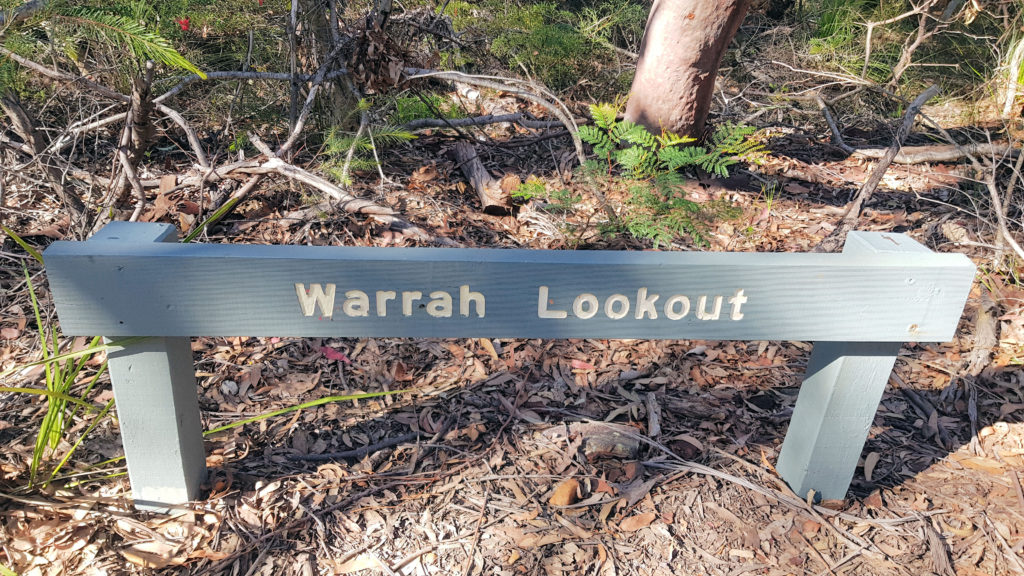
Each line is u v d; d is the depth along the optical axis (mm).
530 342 3322
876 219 4457
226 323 2018
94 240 1984
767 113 6105
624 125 3992
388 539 2344
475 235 3980
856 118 6055
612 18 6988
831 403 2332
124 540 2268
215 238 3641
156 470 2299
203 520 2352
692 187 4676
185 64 2541
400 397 2971
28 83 4168
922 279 2055
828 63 6879
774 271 2018
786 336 2125
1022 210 4438
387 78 4133
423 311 2027
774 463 2727
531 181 4199
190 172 3965
